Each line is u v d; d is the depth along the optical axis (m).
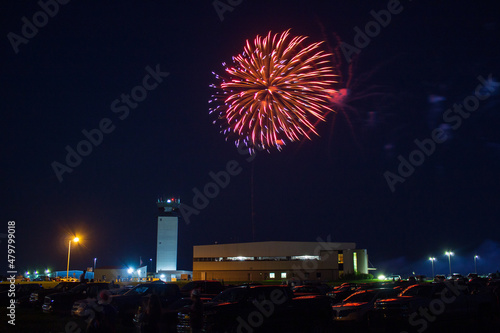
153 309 11.52
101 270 112.81
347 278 89.31
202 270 104.62
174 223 112.69
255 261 98.75
